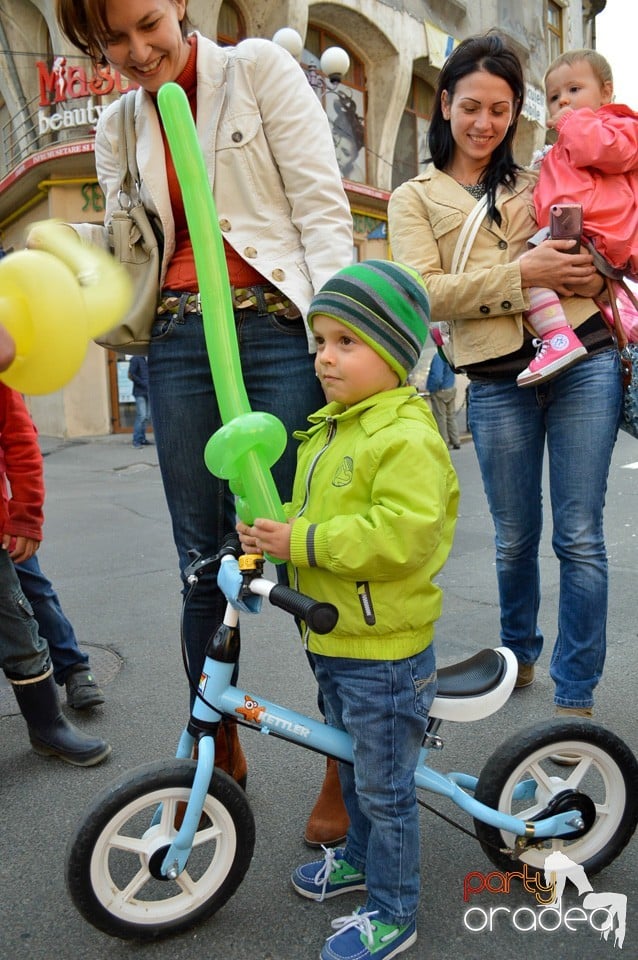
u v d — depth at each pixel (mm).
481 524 6102
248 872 2072
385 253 16938
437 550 1777
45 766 2672
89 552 5539
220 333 1725
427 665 1799
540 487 2828
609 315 2551
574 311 2551
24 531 2520
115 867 2117
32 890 2033
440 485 1685
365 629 1706
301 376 2164
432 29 16938
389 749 1739
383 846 1749
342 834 2168
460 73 2537
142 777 1728
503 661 1934
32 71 14477
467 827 2250
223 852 1856
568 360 2434
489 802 1944
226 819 1835
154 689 3230
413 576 1714
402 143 17688
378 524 1616
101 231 2197
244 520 1792
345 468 1761
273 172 2119
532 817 1979
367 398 1792
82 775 2604
